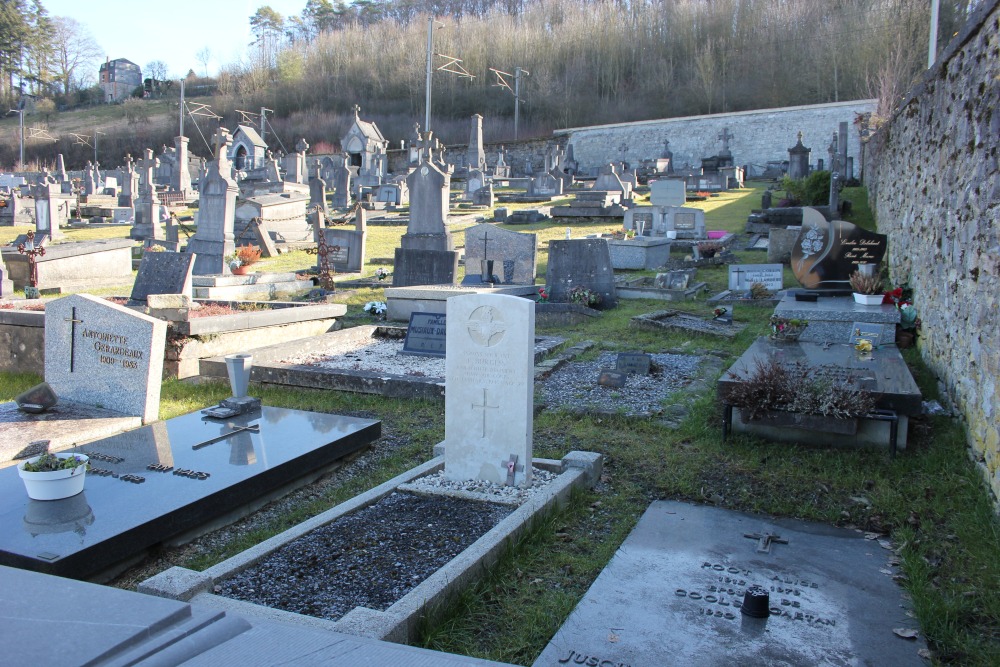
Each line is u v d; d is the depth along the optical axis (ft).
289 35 401.08
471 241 50.57
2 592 7.36
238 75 334.85
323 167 197.26
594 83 267.18
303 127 275.80
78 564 14.33
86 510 16.26
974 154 23.02
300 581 14.15
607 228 85.87
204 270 59.41
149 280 41.16
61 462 16.81
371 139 193.16
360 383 29.09
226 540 17.29
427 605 12.84
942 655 12.35
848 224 36.22
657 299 49.96
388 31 315.17
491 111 268.41
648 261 63.00
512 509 17.52
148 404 23.95
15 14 365.20
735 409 23.86
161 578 13.39
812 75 217.15
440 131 258.98
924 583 14.52
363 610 12.35
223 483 17.92
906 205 39.91
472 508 17.58
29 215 118.52
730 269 49.90
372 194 136.67
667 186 82.94
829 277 36.47
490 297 18.86
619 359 32.07
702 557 15.88
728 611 13.60
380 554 15.25
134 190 135.74
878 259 36.14
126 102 350.02
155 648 6.40
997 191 19.93
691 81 245.24
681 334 39.27
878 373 24.17
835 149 122.93
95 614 6.87
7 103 367.04
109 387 24.56
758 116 181.57
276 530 17.65
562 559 15.74
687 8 269.64
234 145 210.38
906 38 174.40
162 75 458.09
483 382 19.08
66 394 25.44
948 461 20.44
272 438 21.47
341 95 292.61
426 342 35.78
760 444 22.57
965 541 16.37
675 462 21.57
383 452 23.12
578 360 34.58
